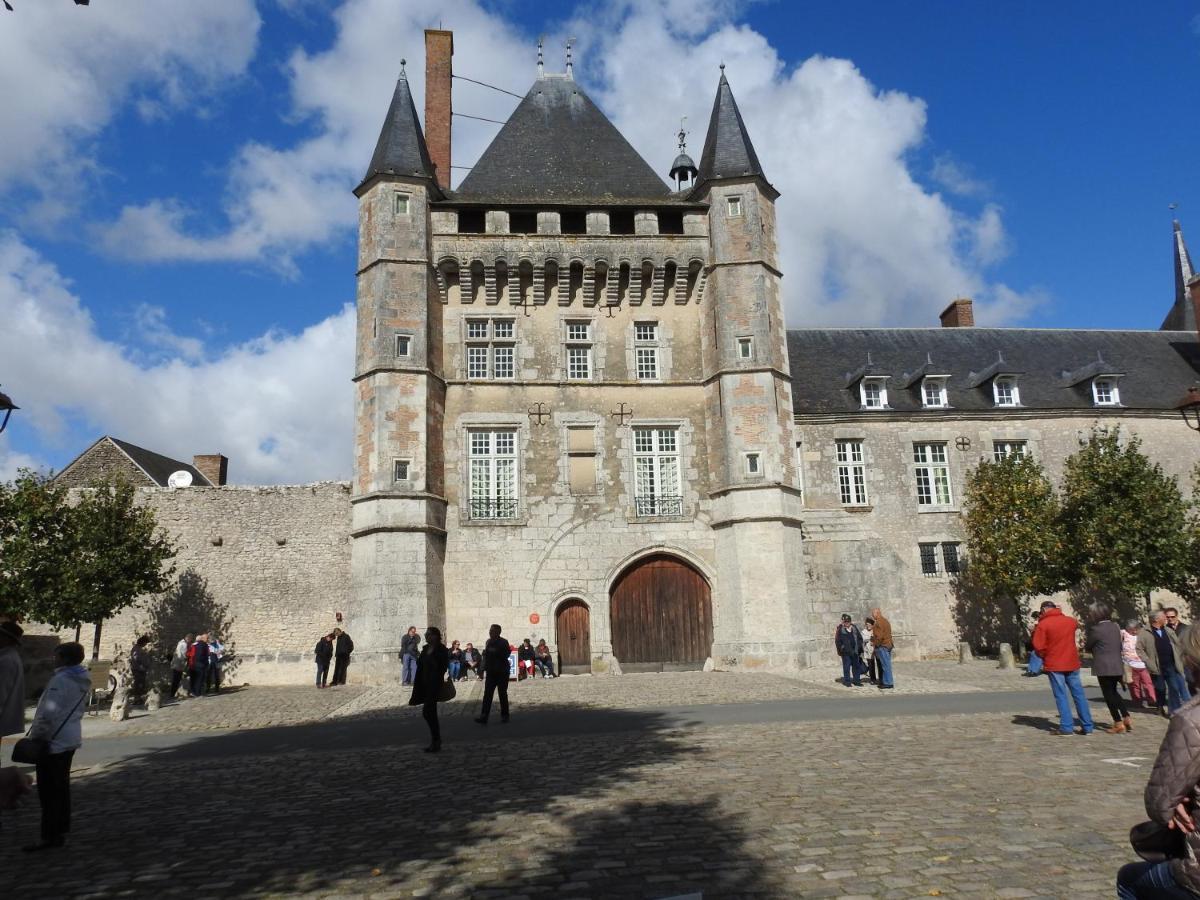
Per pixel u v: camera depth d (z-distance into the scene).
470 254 23.72
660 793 7.29
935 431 28.44
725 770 8.26
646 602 23.05
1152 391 30.19
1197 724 2.96
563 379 23.86
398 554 21.00
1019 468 25.92
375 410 21.72
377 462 21.38
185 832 6.61
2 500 18.98
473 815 6.76
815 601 23.11
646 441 23.98
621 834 6.02
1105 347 32.19
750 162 24.30
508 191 25.19
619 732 11.20
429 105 26.73
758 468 22.39
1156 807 2.98
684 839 5.84
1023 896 4.61
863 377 28.55
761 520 22.09
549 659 21.31
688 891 4.80
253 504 23.89
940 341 31.88
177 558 23.39
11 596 17.78
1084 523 23.53
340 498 23.91
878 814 6.35
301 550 23.62
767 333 23.19
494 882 5.07
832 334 31.58
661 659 22.73
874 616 16.69
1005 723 11.00
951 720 11.43
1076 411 28.94
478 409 23.44
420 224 23.12
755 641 21.50
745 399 22.86
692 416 24.11
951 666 22.05
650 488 23.69
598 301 24.56
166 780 8.99
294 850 5.95
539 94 27.48
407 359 22.20
